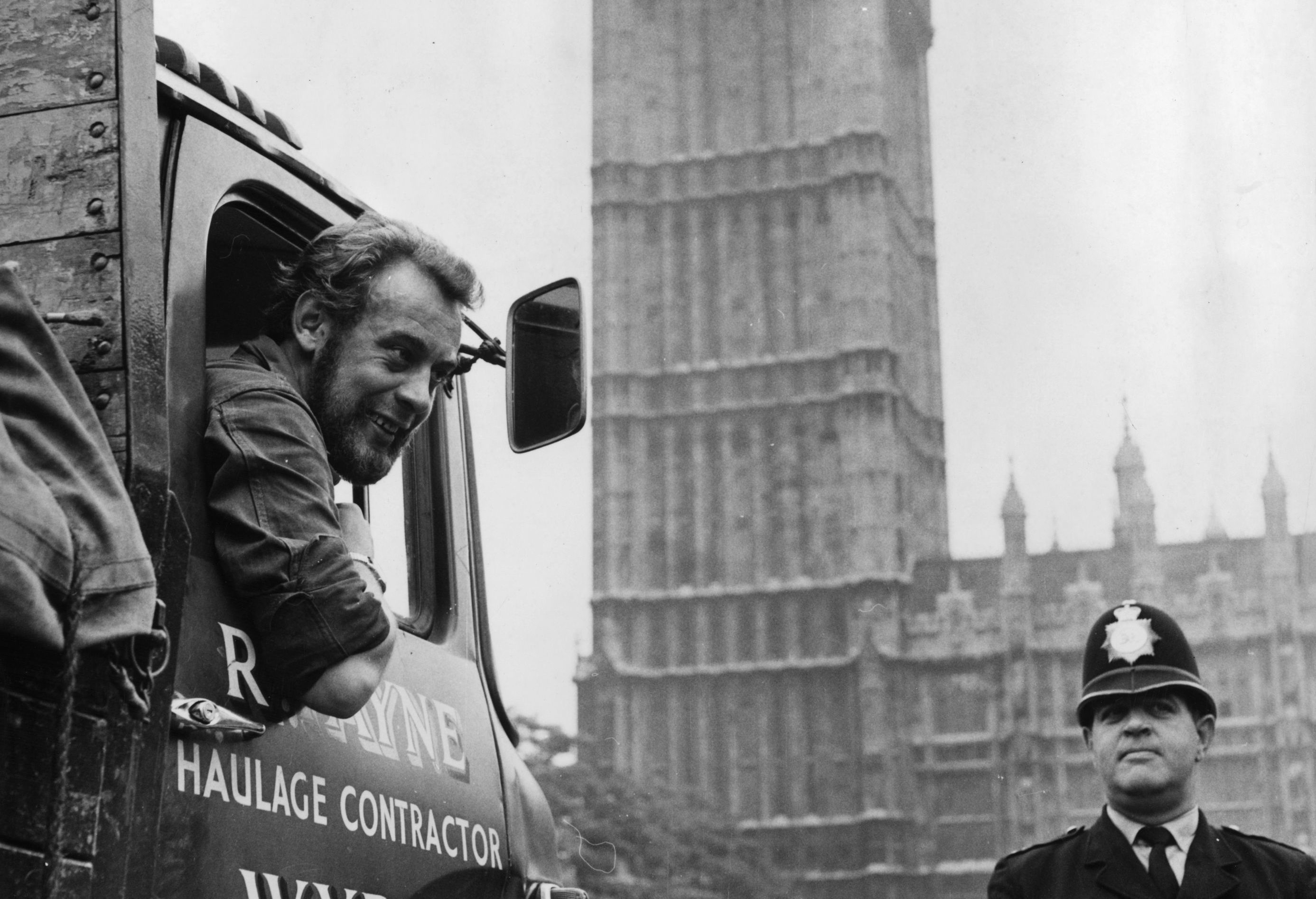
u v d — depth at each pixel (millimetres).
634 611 74688
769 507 75688
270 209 2115
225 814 1716
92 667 1419
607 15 81000
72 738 1389
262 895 1758
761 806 72250
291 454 1808
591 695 73188
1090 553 80500
